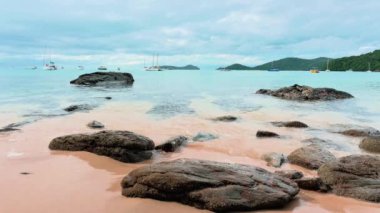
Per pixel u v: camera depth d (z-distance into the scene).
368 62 181.50
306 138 18.02
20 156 13.67
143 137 14.38
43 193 9.87
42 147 15.05
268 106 31.05
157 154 14.61
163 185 9.47
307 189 10.65
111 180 11.16
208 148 15.74
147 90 47.44
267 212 8.96
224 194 9.15
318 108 30.08
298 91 38.97
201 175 9.77
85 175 11.60
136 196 9.66
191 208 9.12
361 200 10.00
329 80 82.56
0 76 82.38
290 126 20.98
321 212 9.16
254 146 16.16
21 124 20.17
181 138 16.58
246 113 26.34
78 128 19.48
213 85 61.28
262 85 62.44
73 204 9.16
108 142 13.80
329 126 21.42
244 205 8.97
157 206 9.16
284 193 9.51
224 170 10.17
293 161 13.55
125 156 13.34
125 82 64.00
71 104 29.91
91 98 35.09
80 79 58.41
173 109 27.80
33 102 31.00
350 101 35.81
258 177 10.08
